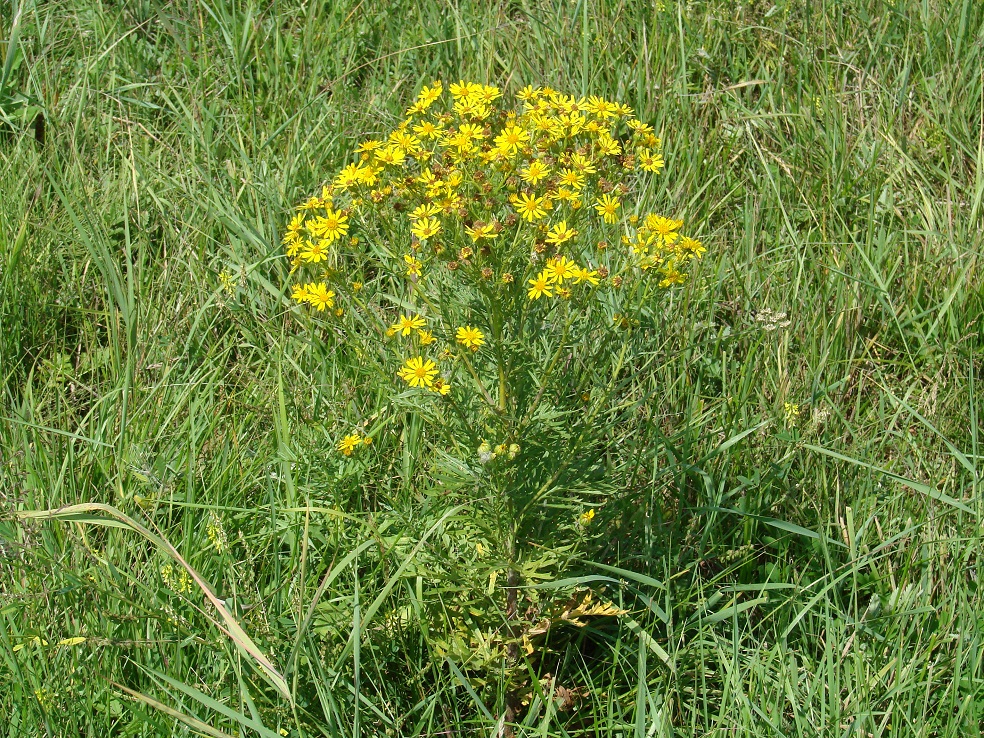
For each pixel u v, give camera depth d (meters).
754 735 1.13
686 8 1.63
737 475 1.31
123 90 1.59
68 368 1.36
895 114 1.55
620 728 1.16
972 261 1.41
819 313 1.40
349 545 1.22
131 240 1.46
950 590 1.23
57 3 1.67
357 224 1.26
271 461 1.27
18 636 1.13
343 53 1.63
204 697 1.09
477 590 1.17
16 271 1.39
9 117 1.54
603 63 1.59
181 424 1.32
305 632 1.13
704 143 1.53
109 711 1.14
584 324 1.18
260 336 1.39
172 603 1.18
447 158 1.11
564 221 1.08
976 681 1.15
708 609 1.22
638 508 1.26
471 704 1.18
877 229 1.48
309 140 1.53
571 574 1.19
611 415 1.26
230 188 1.49
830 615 1.22
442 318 1.11
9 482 1.25
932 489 1.23
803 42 1.60
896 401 1.31
